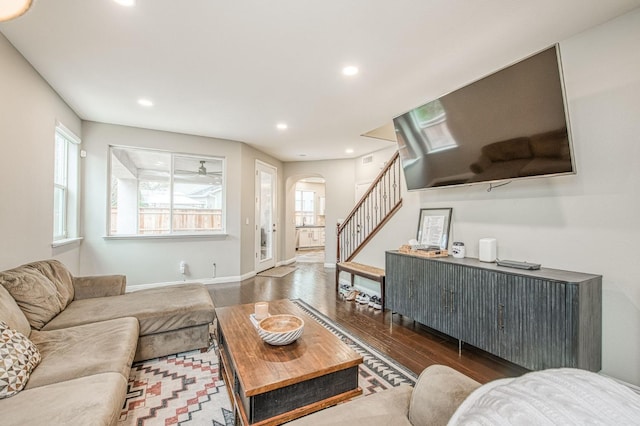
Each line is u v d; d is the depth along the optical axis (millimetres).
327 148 5898
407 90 3191
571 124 2256
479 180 2709
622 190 2004
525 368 2236
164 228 4801
